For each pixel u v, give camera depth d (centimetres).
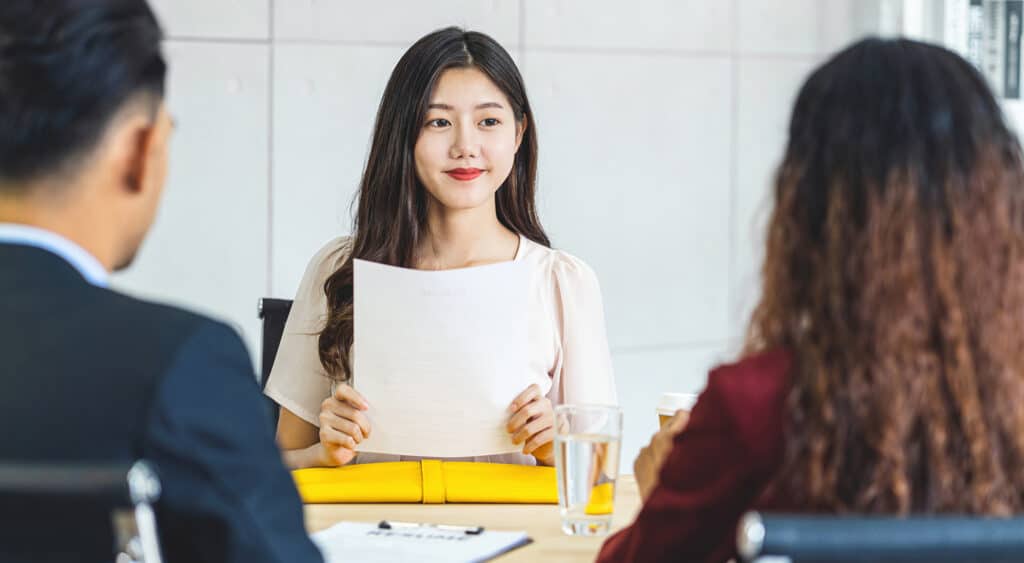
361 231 219
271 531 99
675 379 446
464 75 211
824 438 108
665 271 441
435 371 187
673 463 116
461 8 391
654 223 437
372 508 181
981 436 108
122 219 106
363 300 189
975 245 108
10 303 99
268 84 363
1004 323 109
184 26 350
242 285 363
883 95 110
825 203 112
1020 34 440
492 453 187
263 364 239
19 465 91
